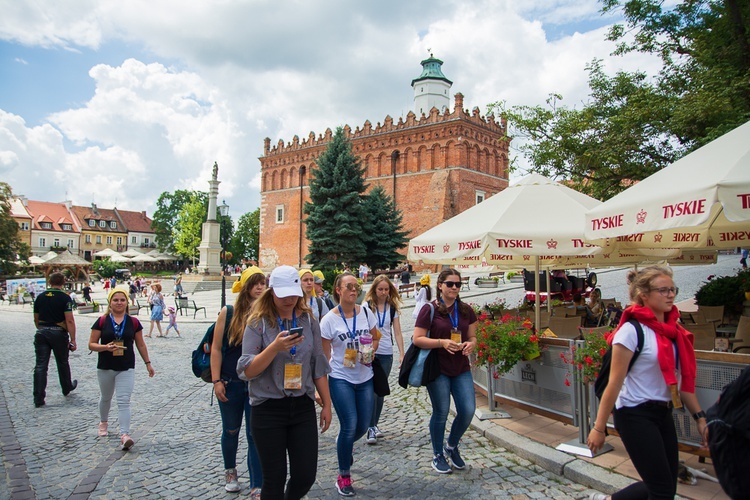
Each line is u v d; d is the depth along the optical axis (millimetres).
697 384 4480
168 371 10977
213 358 4621
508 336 6035
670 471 3244
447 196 44094
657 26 14281
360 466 5371
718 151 4734
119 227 99688
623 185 16016
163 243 88375
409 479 4980
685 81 14742
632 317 3434
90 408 7961
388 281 6312
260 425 3479
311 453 3516
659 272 3396
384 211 40906
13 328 20500
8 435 6578
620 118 14172
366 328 5023
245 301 4523
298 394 3523
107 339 6211
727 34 12219
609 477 4613
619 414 3398
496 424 6371
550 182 7375
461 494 4613
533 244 6473
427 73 63344
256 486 4562
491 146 47781
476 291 27281
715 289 10484
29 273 55438
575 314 10812
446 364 5000
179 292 34906
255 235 85562
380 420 7055
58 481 5062
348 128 51438
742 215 3928
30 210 89062
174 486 4910
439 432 5078
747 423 2754
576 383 5418
